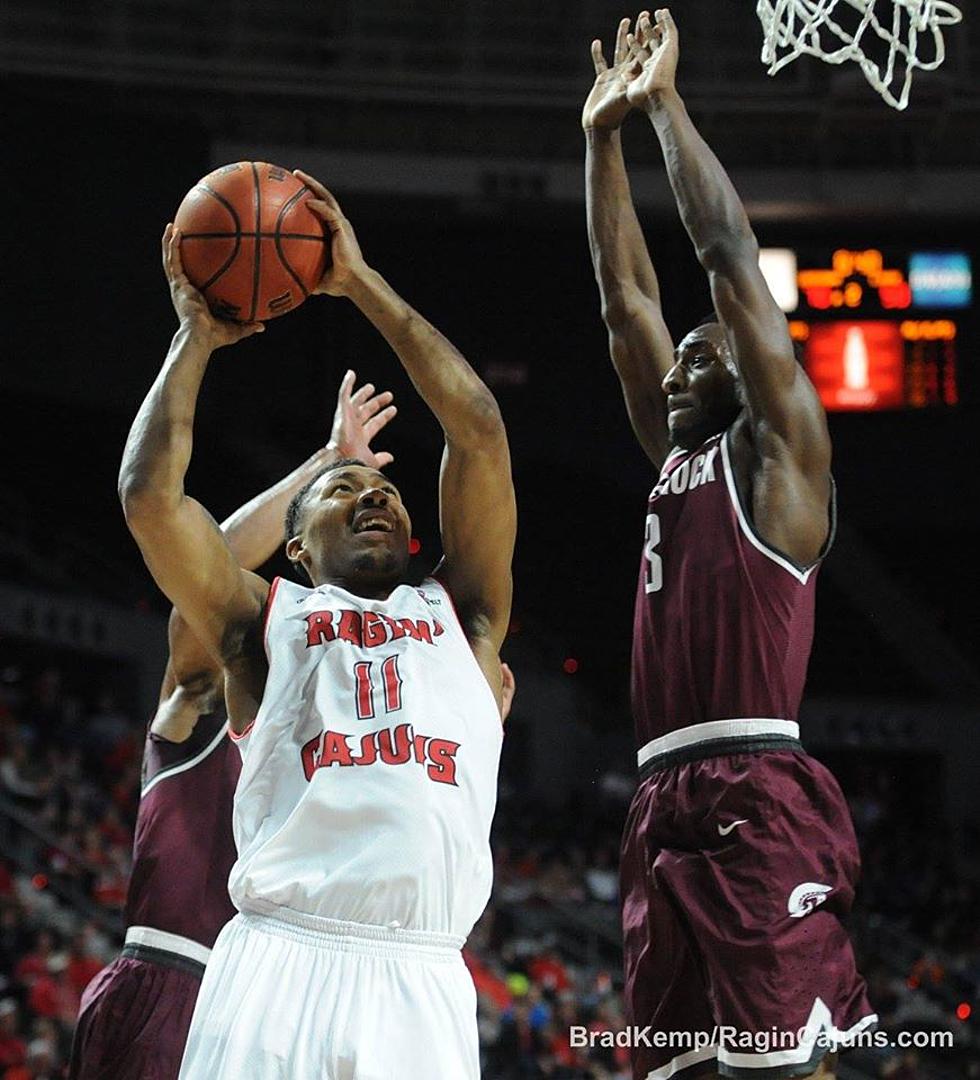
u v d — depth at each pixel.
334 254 8.01
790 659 8.00
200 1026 6.96
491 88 39.78
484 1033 26.41
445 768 7.23
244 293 7.93
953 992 33.69
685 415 8.70
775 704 7.95
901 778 44.62
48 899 26.69
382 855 7.00
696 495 8.33
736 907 7.56
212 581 7.46
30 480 42.03
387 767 7.14
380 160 41.00
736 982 7.45
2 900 25.75
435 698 7.36
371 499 7.77
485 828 7.33
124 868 28.86
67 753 32.62
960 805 43.50
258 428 41.72
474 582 7.96
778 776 7.80
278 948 6.98
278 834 7.09
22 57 37.00
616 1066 26.33
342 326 41.16
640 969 7.90
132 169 36.91
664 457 9.24
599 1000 29.31
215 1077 6.78
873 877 38.38
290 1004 6.86
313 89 39.09
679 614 8.15
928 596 47.19
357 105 39.81
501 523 7.91
